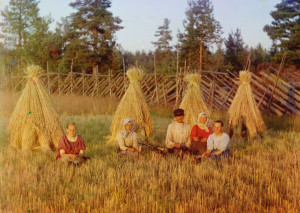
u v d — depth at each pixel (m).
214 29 36.38
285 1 32.38
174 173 5.90
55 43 40.06
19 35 39.28
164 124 12.64
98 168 6.25
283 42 31.89
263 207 4.64
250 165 6.73
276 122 13.24
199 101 9.94
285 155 7.76
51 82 26.48
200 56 36.22
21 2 38.75
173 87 18.98
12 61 36.88
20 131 8.27
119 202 4.66
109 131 10.91
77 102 18.28
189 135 8.08
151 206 4.57
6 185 5.08
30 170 6.03
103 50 38.62
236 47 44.16
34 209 4.38
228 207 4.58
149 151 7.85
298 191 5.21
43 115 8.45
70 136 6.95
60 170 6.16
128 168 6.23
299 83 16.41
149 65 57.56
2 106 15.74
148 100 20.14
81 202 4.67
